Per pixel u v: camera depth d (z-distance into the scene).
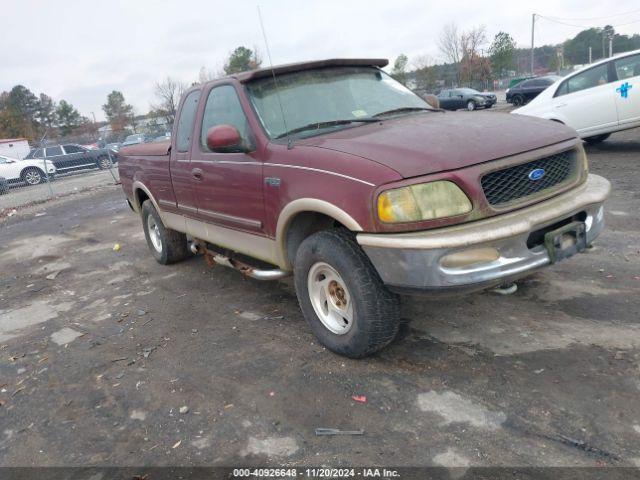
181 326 4.43
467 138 3.04
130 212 10.87
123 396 3.41
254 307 4.63
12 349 4.41
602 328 3.46
